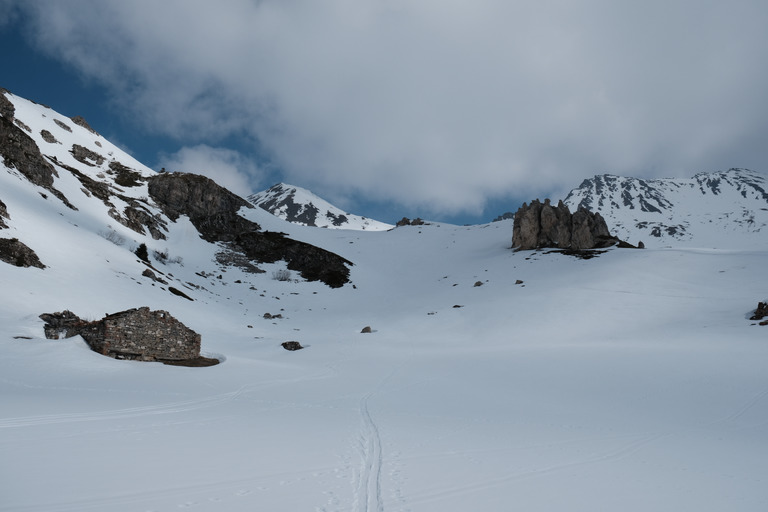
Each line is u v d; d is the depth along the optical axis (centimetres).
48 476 948
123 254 6881
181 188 11206
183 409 2019
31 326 3297
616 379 3325
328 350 5228
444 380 3569
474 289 8788
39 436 1303
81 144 11250
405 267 11744
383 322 7250
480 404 2711
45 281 4491
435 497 970
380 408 2431
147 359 3297
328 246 12412
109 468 1031
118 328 3152
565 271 8956
